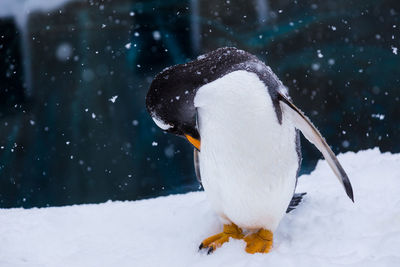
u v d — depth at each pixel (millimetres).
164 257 5781
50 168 21328
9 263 5723
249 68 5152
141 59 29922
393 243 5207
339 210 6262
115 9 30609
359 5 26031
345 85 24422
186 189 19234
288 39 27203
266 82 5125
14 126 24469
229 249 5551
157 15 30266
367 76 24406
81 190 19906
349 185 5152
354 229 5781
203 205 7227
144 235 6520
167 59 29859
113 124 24156
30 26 30406
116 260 5785
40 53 30312
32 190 19953
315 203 6695
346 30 26219
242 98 4906
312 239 5637
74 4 30406
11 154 22188
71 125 24344
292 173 5395
